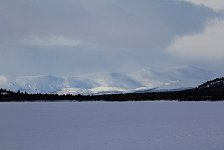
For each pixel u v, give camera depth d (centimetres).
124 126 4516
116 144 2988
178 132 3791
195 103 13238
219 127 4244
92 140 3225
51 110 8394
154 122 5047
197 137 3359
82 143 3045
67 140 3238
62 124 4816
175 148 2775
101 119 5656
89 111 7919
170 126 4444
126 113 7169
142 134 3644
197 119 5456
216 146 2839
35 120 5481
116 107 10075
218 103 13100
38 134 3709
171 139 3250
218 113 6831
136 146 2880
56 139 3316
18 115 6612
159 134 3634
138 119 5606
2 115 6606
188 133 3681
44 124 4825
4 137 3475
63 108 9488
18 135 3628
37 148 2817
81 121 5284
